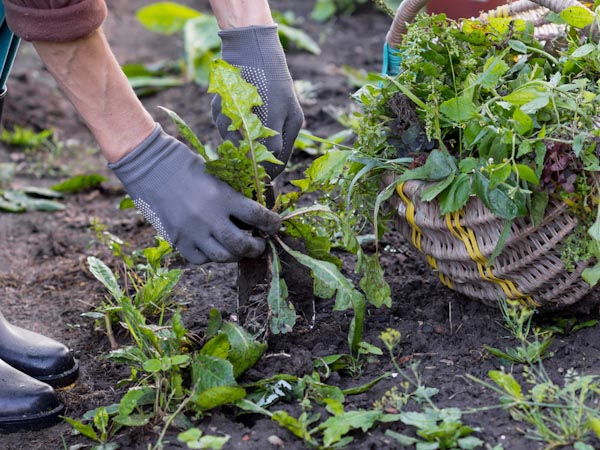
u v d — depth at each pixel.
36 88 3.89
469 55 2.21
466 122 2.16
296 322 2.32
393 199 2.28
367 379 2.21
